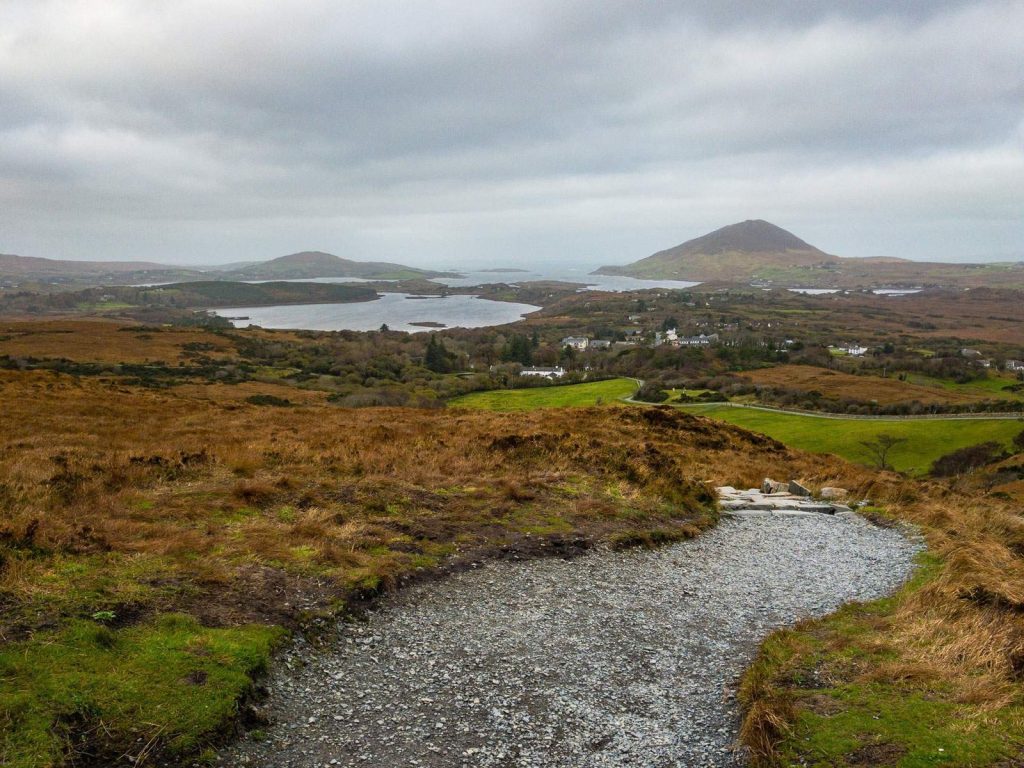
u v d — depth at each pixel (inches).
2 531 391.2
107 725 253.4
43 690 261.6
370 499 593.3
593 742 289.4
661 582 506.9
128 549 415.8
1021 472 2106.3
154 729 255.4
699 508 724.0
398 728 291.1
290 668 328.2
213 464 674.8
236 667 303.4
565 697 327.0
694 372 5054.1
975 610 419.8
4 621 306.5
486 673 346.6
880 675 335.6
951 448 2532.0
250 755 261.6
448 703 315.0
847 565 574.9
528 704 318.3
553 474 753.0
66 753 235.6
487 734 290.8
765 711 294.4
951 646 367.2
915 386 4471.0
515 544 546.0
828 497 837.8
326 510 553.3
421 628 393.7
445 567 483.5
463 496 649.6
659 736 296.5
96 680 276.2
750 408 3582.7
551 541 560.1
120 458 637.9
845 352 6752.0
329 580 422.0
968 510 803.4
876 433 2723.9
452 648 372.8
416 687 327.9
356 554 468.1
